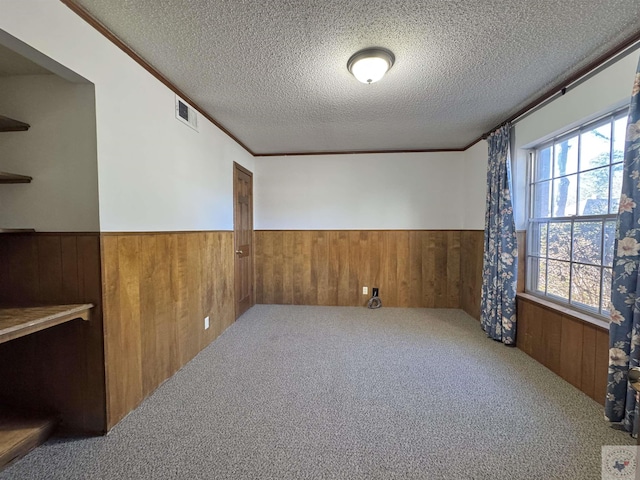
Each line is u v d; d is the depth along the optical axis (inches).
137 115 76.8
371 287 175.2
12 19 48.6
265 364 99.5
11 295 66.9
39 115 64.9
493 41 70.9
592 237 86.7
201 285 111.0
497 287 119.9
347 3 59.1
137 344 76.5
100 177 64.9
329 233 176.9
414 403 77.4
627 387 66.0
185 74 86.4
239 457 59.2
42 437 63.0
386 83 91.4
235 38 70.0
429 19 63.5
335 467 56.7
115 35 68.5
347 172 175.5
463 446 62.0
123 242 71.6
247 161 167.3
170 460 58.5
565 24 64.9
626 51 70.7
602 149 83.5
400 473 55.4
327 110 113.0
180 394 81.6
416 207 171.9
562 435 65.2
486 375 92.4
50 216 65.6
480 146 146.6
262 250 180.7
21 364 67.6
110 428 67.2
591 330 80.0
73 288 65.7
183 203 99.0
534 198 112.5
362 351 110.3
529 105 104.4
